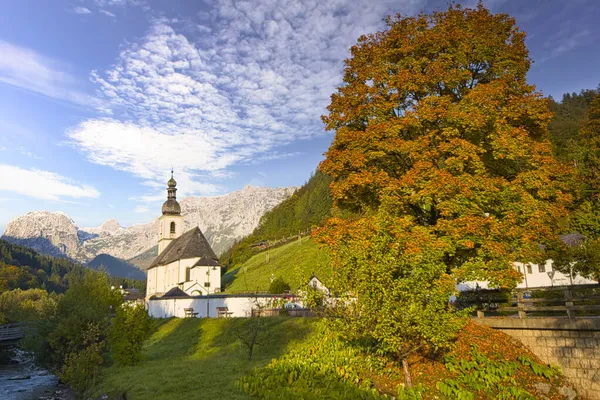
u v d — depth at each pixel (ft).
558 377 56.49
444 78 72.02
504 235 63.10
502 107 71.87
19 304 229.66
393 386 55.21
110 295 161.38
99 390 74.84
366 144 72.64
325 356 62.90
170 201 391.24
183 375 71.67
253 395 53.83
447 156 69.51
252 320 119.03
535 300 63.00
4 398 94.53
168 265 329.72
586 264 86.48
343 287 52.44
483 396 52.65
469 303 74.95
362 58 82.99
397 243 51.47
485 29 75.41
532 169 68.90
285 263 302.66
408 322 49.11
